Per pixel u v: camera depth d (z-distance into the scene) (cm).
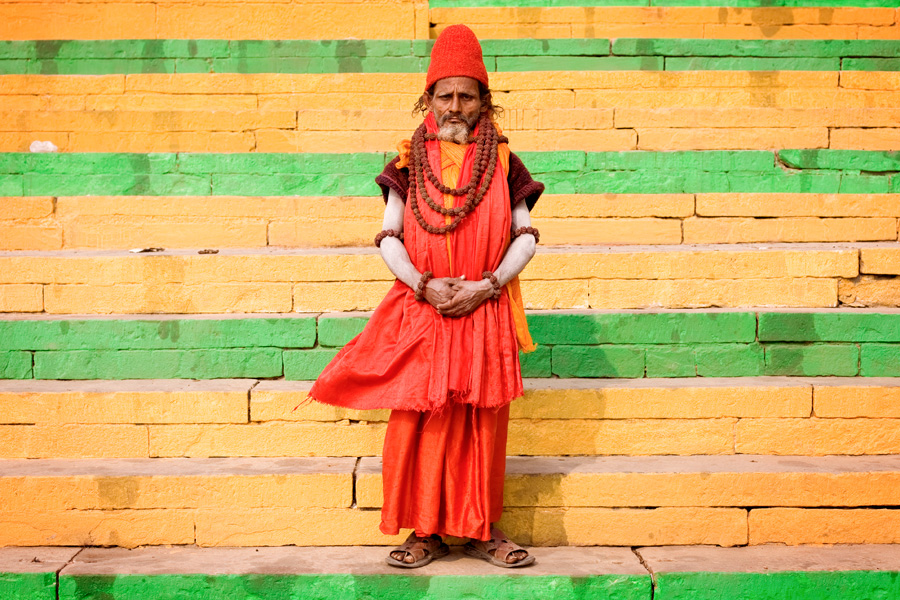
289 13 550
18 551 313
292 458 342
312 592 292
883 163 461
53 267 387
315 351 368
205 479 317
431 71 297
